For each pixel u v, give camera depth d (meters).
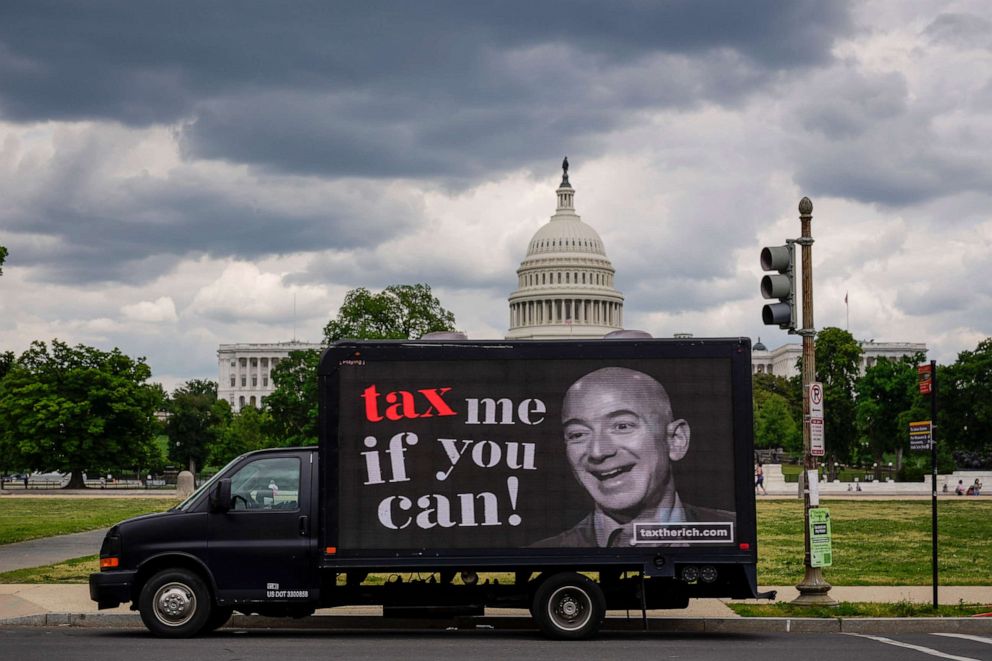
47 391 107.06
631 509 19.36
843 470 145.12
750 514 19.38
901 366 119.75
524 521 19.34
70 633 20.02
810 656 17.22
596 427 19.47
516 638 19.58
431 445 19.41
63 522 52.00
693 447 19.45
